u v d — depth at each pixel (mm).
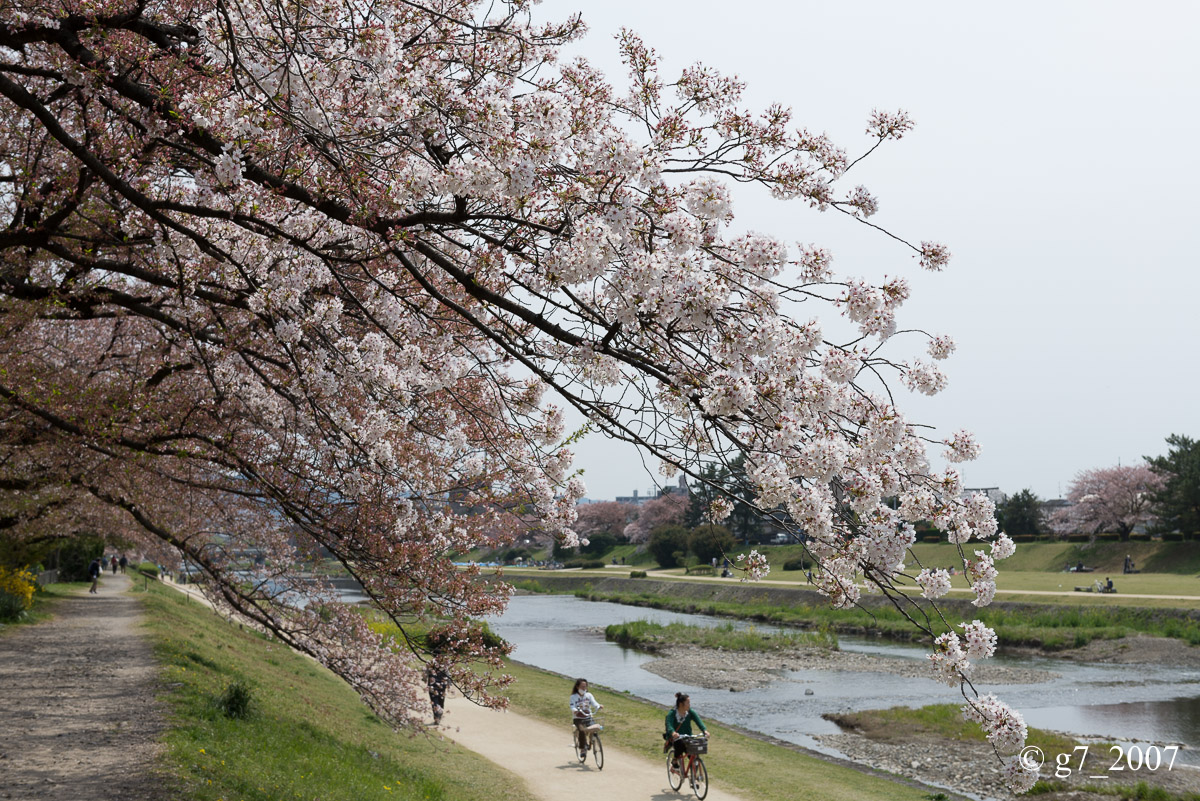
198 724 12727
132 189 6121
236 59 5250
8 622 25438
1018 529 89750
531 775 16766
